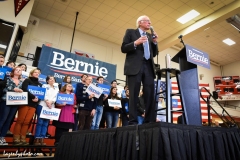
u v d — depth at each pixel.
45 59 5.05
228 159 1.39
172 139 1.13
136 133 1.30
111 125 3.51
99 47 8.16
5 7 5.22
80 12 6.70
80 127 3.09
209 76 10.84
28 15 5.51
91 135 1.89
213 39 8.59
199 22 6.73
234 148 1.50
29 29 6.58
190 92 2.08
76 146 2.08
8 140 3.21
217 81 10.74
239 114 9.29
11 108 2.68
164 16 6.64
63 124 2.98
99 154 1.65
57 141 2.91
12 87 2.72
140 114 3.38
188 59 1.99
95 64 5.80
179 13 6.47
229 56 10.29
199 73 10.41
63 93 3.15
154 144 1.10
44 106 2.87
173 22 6.96
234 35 8.24
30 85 2.84
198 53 2.14
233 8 5.79
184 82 2.17
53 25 7.23
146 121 1.70
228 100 10.33
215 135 1.39
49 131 4.03
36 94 2.80
